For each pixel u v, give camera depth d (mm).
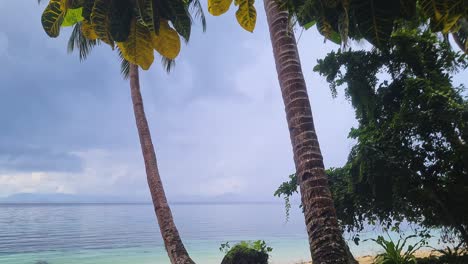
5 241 39625
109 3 2467
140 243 37812
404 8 2291
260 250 13883
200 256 27219
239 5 3111
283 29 5340
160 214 11336
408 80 9867
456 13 2260
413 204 9977
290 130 5094
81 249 32438
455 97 9977
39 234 49469
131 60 2600
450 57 10375
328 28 2611
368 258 17781
